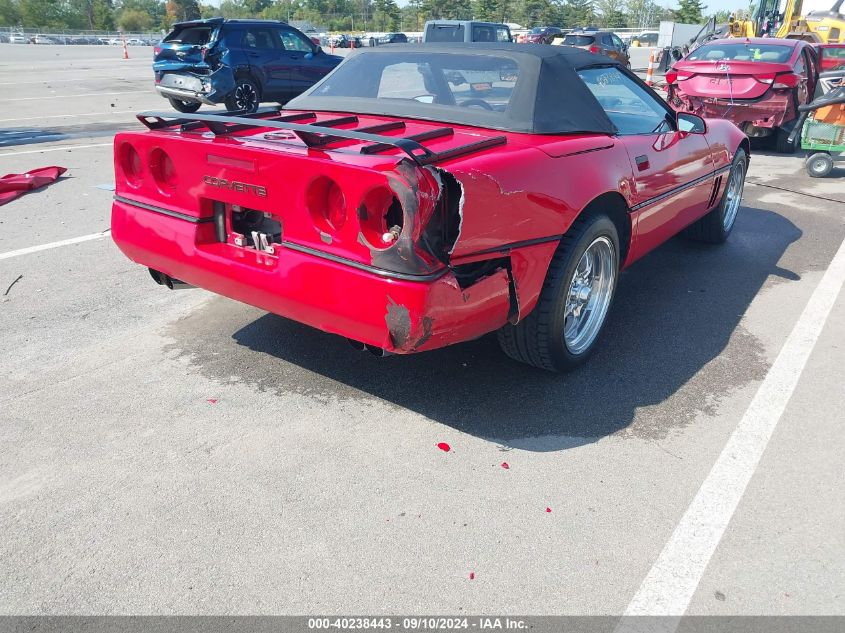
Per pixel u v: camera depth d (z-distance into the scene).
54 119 11.98
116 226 3.29
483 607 2.08
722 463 2.77
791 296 4.56
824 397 3.28
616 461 2.77
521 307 2.89
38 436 2.85
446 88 3.41
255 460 2.73
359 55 3.84
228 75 12.34
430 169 2.34
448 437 2.90
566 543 2.33
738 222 6.39
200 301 4.24
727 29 20.17
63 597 2.08
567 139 3.18
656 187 3.80
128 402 3.12
